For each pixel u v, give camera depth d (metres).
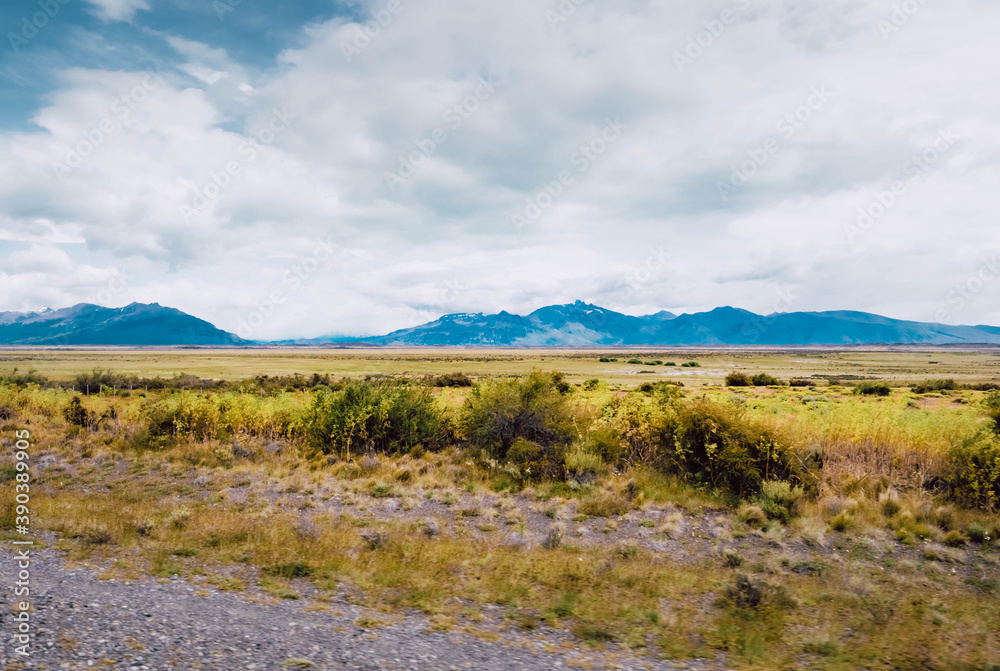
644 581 7.03
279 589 6.23
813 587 6.95
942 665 4.91
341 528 9.16
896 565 8.05
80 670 3.80
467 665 4.46
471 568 7.38
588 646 5.11
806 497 11.12
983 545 8.84
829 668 4.80
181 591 6.00
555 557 7.93
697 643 5.26
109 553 7.42
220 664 4.11
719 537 9.35
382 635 5.02
